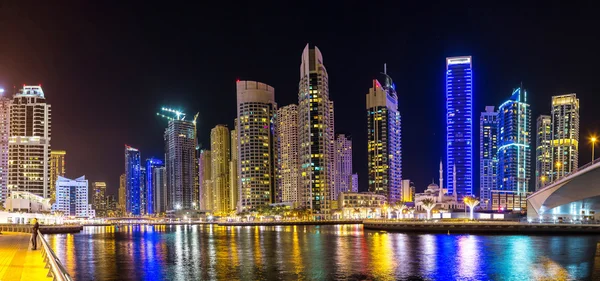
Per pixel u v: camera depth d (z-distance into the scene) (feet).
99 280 221.05
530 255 285.84
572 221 490.49
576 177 395.34
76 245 410.93
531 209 572.92
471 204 615.16
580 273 222.48
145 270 249.14
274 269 245.45
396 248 337.72
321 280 212.43
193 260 288.30
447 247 339.57
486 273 224.74
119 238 516.73
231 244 407.44
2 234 378.73
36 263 143.95
